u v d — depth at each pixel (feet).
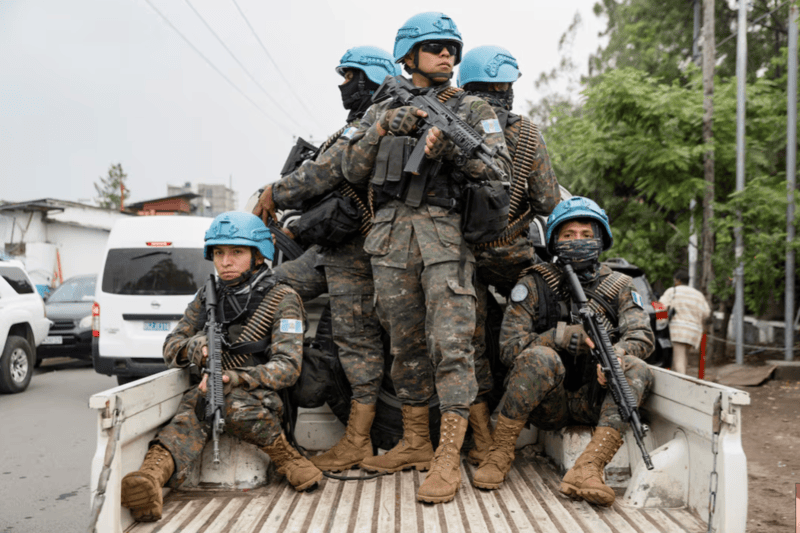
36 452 20.26
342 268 10.89
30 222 78.33
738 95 33.09
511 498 9.21
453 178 9.48
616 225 36.50
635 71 34.35
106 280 26.08
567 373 10.34
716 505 7.84
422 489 8.94
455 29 10.06
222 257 10.26
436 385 9.54
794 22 33.60
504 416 9.96
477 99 9.81
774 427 23.44
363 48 11.62
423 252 9.37
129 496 8.13
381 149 9.49
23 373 30.58
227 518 8.57
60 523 14.65
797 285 39.88
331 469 10.38
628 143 33.76
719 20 48.60
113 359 25.72
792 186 32.12
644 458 8.69
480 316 10.96
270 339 10.28
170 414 9.64
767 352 38.11
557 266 10.82
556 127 39.17
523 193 10.96
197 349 9.71
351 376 10.68
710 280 34.14
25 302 31.17
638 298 10.95
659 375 9.66
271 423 9.61
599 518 8.46
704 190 32.96
